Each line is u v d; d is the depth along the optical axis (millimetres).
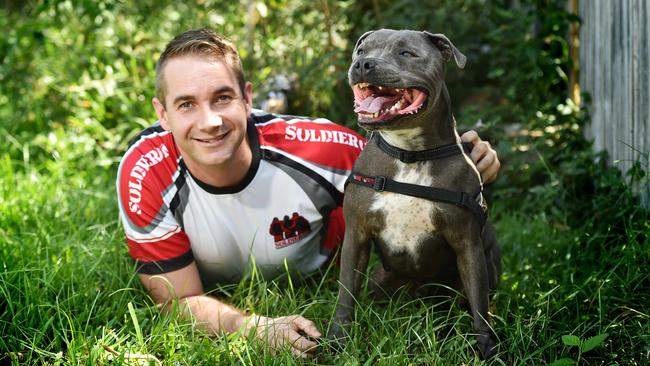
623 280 3125
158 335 2770
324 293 3307
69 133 5262
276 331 2766
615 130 4047
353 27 5922
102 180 4688
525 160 4762
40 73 6078
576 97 5066
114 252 3467
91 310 2912
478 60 6871
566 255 3639
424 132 2695
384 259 2992
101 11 5602
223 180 3037
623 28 3852
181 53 2918
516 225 4273
